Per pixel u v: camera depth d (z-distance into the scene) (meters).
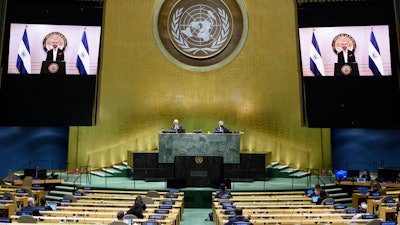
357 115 20.56
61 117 20.88
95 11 21.25
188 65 23.86
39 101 20.78
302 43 21.17
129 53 23.61
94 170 22.98
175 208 13.11
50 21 20.97
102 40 22.97
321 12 20.98
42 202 12.87
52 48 20.95
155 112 23.55
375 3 20.45
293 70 23.39
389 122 20.30
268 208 12.77
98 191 16.80
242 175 20.30
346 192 19.28
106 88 23.27
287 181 20.81
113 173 21.73
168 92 23.70
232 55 23.80
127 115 23.38
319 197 14.09
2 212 12.48
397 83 20.30
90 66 21.12
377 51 20.41
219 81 23.80
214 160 18.95
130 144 23.25
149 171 20.39
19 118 20.64
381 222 9.54
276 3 23.77
